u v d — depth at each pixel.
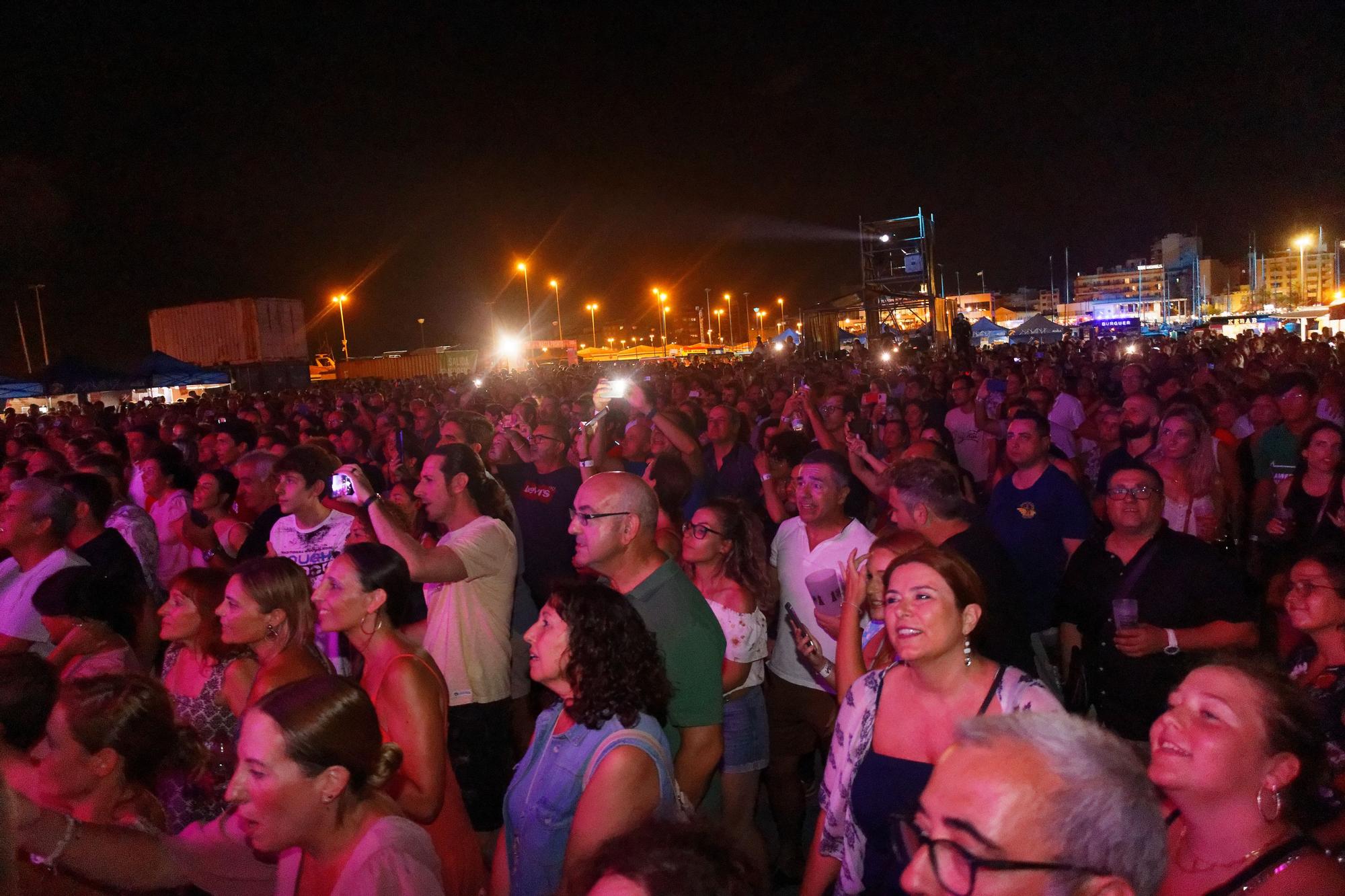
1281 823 1.88
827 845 2.62
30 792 2.58
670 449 6.71
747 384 16.56
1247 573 4.50
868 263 41.53
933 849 1.25
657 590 3.01
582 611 2.36
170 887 2.47
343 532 4.55
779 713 4.11
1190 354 16.03
